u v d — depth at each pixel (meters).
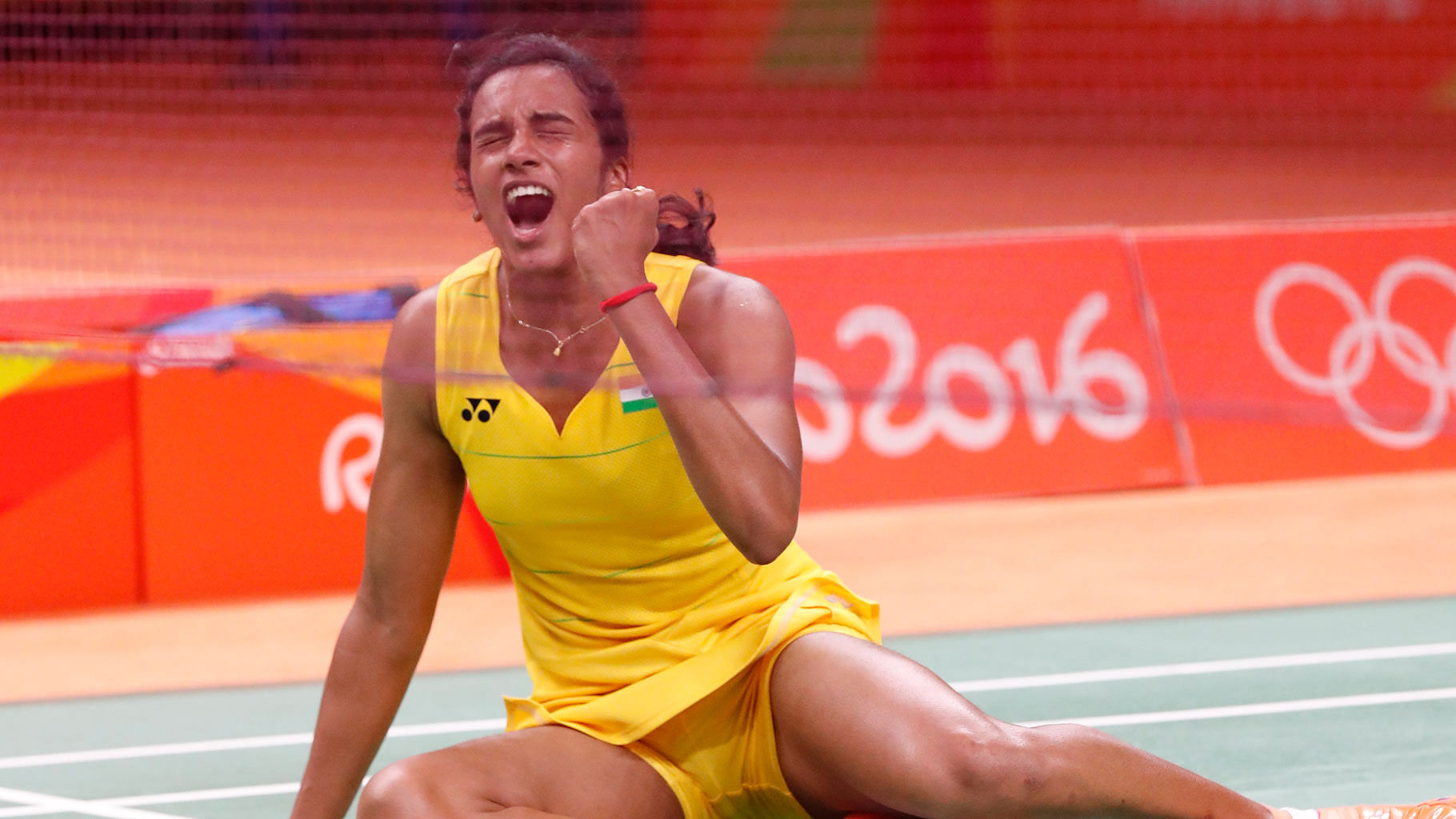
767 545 6.10
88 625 13.61
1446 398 16.81
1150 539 14.77
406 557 6.85
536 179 6.40
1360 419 15.54
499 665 11.82
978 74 39.62
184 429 14.34
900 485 16.19
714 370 6.58
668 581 6.59
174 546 14.31
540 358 6.59
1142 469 16.56
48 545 14.12
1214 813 6.18
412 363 6.82
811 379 16.03
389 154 32.69
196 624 13.52
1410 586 13.02
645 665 6.56
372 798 5.99
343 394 14.48
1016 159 35.81
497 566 14.59
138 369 14.30
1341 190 32.12
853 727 6.13
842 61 39.06
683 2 38.09
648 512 6.46
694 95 38.38
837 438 16.17
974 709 6.09
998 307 16.47
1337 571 13.55
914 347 16.23
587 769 6.41
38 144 31.30
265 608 14.00
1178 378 16.58
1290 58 38.94
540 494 6.49
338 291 14.58
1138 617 12.40
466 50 7.07
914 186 32.28
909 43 39.31
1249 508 15.77
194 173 29.67
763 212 29.22
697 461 6.01
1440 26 38.19
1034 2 39.25
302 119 34.94
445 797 5.97
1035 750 5.94
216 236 24.23
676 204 7.03
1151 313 16.69
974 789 5.91
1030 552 14.50
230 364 12.43
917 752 5.97
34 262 21.56
